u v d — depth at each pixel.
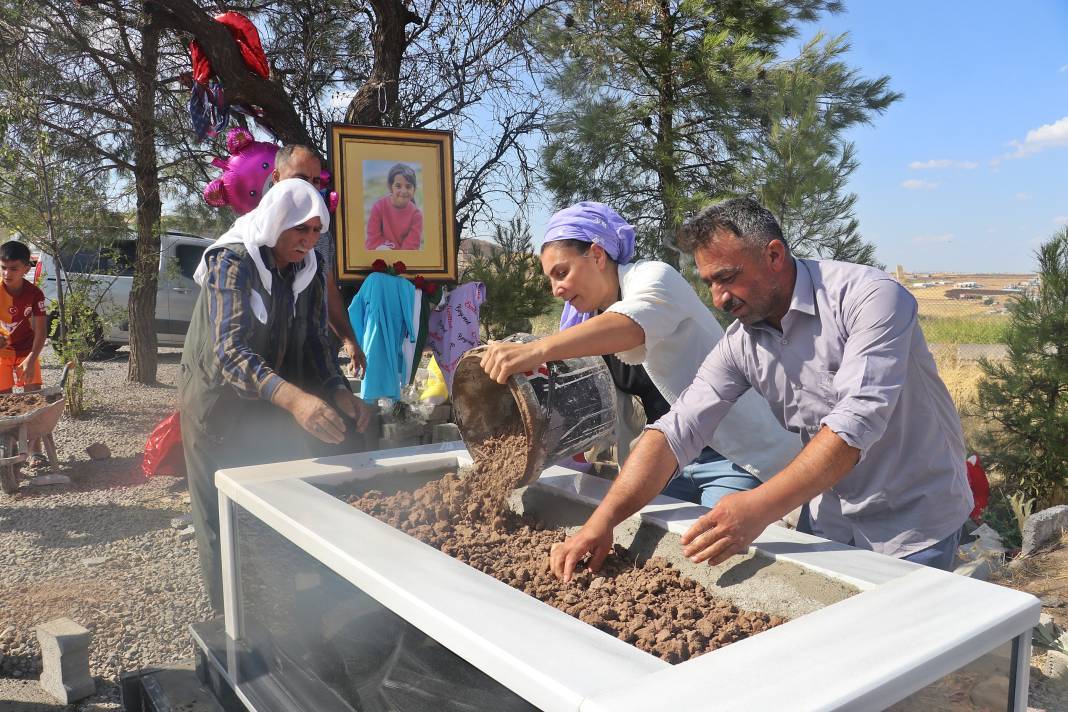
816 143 6.09
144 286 9.11
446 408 5.14
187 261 11.14
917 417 1.78
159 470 4.43
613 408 2.08
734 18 7.04
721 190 7.17
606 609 1.42
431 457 2.20
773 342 1.84
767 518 1.45
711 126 7.33
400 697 1.28
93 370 10.23
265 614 1.80
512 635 1.07
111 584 3.74
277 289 2.50
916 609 1.16
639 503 1.74
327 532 1.49
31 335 6.21
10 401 5.48
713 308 6.09
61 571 3.90
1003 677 1.17
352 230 4.75
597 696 0.91
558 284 2.25
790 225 6.23
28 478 5.55
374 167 4.79
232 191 4.48
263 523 1.75
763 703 0.89
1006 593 1.22
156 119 7.98
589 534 1.66
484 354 1.85
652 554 1.70
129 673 2.17
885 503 1.84
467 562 1.68
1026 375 5.38
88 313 7.80
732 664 0.99
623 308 1.96
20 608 3.44
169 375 10.01
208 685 2.06
